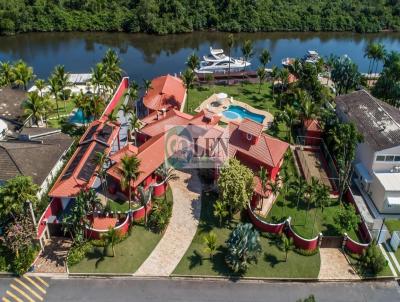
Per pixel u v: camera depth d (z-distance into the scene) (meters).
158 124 74.12
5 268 51.75
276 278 52.06
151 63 124.81
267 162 64.31
